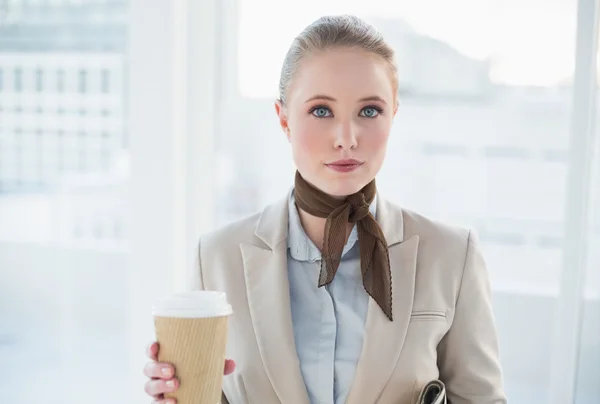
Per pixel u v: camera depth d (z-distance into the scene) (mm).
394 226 1290
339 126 1131
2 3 2305
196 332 1007
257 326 1237
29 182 2336
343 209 1205
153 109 2205
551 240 1916
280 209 1329
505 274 1956
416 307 1228
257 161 2203
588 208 1755
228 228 1365
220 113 2213
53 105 2305
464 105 1977
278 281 1242
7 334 2379
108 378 2326
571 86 1852
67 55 2281
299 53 1174
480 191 1980
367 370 1187
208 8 2176
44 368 2369
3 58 2320
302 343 1226
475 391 1247
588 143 1730
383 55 1171
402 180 2047
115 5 2232
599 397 1776
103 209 2295
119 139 2268
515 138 1936
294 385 1195
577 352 1780
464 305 1264
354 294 1238
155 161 2219
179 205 2240
